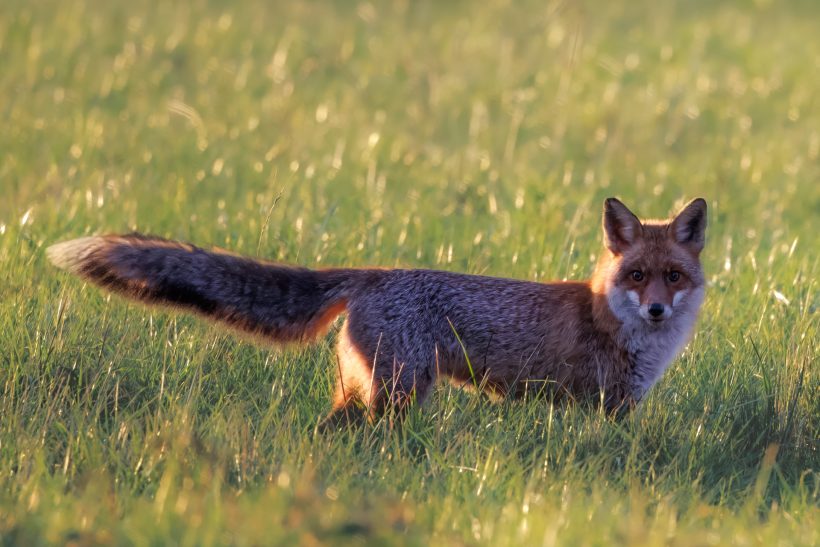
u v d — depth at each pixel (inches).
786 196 762.2
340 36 1273.4
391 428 386.9
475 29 1332.4
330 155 835.4
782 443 397.1
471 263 548.1
